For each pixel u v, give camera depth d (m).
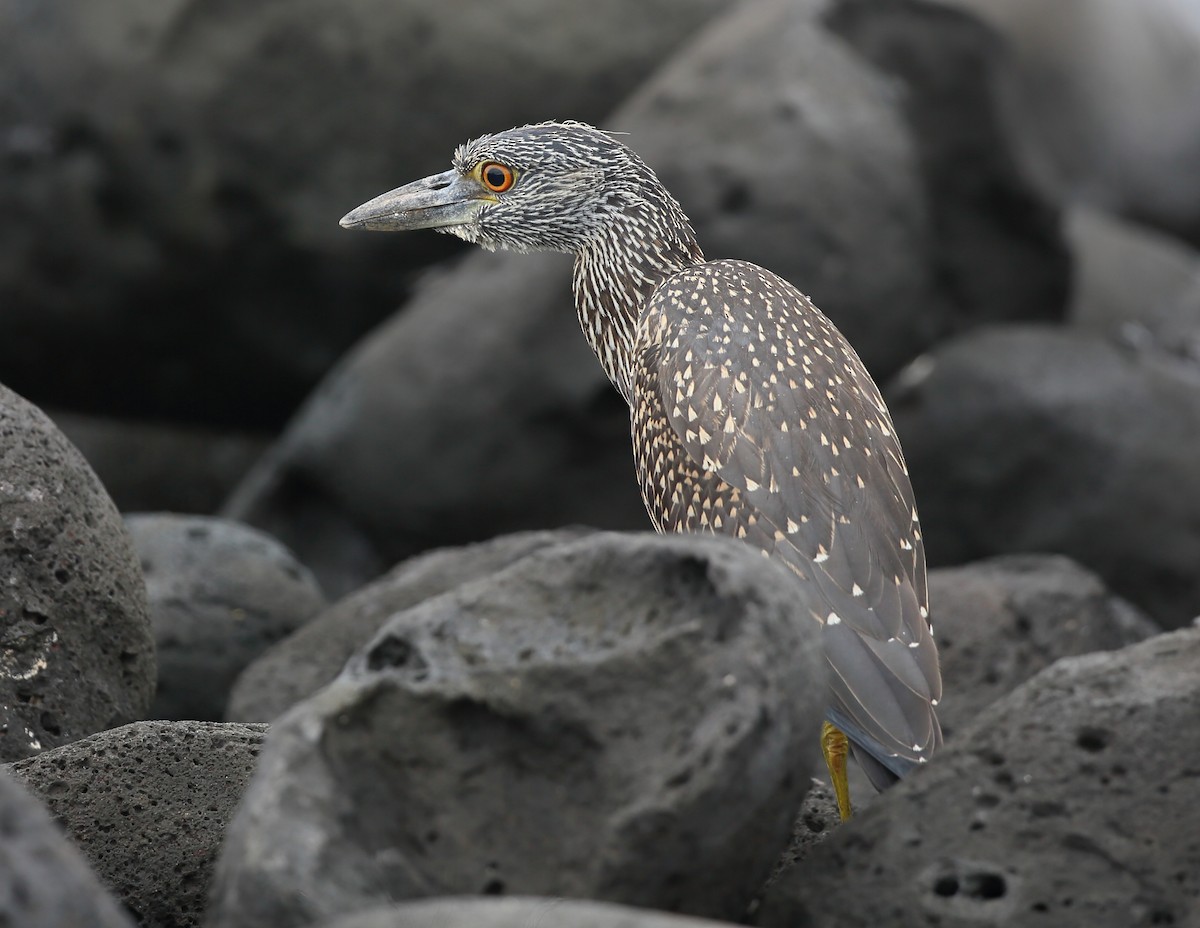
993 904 5.25
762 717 4.82
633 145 18.48
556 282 18.38
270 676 10.76
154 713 11.24
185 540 11.95
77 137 20.47
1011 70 20.20
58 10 20.42
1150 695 5.46
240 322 21.41
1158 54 25.47
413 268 21.20
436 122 20.78
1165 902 5.18
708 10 21.36
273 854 4.60
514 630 5.27
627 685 5.07
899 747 6.60
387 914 4.36
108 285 20.91
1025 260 20.06
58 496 7.75
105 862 6.52
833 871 5.42
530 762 5.10
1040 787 5.39
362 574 19.25
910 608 7.07
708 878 4.94
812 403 7.55
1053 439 18.23
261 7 20.39
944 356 18.94
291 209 20.75
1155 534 18.11
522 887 4.92
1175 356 21.53
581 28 20.97
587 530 11.95
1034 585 11.52
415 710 5.11
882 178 18.23
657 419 7.94
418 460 18.69
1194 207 25.58
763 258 17.83
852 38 19.56
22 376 21.95
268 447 23.27
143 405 22.47
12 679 7.50
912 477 18.81
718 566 5.08
